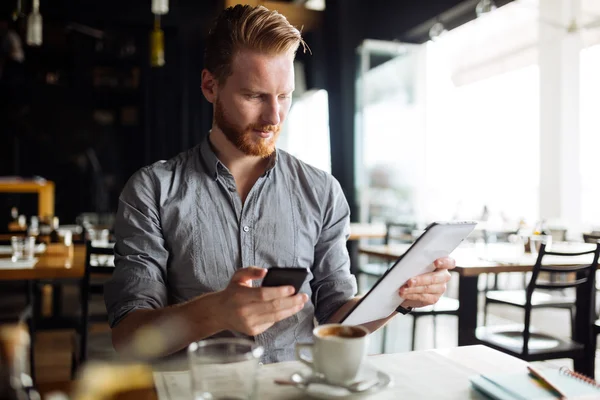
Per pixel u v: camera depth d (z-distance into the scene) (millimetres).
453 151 6648
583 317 2383
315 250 1331
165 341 914
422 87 6160
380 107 6102
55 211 6660
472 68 6652
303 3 6535
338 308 1266
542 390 706
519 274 5320
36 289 2869
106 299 1127
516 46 5875
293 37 1104
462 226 941
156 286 1103
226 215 1211
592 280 2297
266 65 1088
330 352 695
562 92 5164
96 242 3293
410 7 5281
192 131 6629
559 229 3547
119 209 1205
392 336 3588
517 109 6070
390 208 6078
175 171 1229
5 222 5113
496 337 2359
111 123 6781
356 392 688
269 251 1228
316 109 6199
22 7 4168
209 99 1229
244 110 1114
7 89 6496
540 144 5391
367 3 6059
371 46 6031
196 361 627
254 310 792
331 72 6184
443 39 5641
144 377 765
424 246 912
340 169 6164
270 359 1156
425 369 840
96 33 6289
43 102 6582
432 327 3830
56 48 6461
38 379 2648
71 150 6703
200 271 1178
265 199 1244
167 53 6598
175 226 1185
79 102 6633
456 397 722
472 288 2523
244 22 1084
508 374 773
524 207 6082
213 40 1146
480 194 6766
